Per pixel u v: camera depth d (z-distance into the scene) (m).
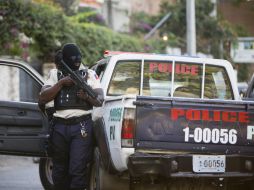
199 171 13.52
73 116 14.12
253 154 13.92
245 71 59.06
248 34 62.78
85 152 14.16
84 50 39.50
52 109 14.54
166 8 58.97
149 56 17.41
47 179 18.30
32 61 35.12
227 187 14.84
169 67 17.53
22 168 25.11
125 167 13.46
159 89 17.48
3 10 32.69
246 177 13.81
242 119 13.86
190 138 13.66
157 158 13.25
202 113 13.72
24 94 18.00
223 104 13.83
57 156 14.44
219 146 13.77
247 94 20.62
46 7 35.94
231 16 66.44
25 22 33.66
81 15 43.88
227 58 53.75
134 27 58.84
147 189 14.26
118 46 44.22
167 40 53.66
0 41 32.69
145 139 13.48
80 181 14.13
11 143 17.45
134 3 66.06
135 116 13.45
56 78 14.45
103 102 14.47
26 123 17.55
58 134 14.20
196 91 17.75
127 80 17.25
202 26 54.22
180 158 13.45
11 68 18.02
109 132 13.90
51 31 35.19
